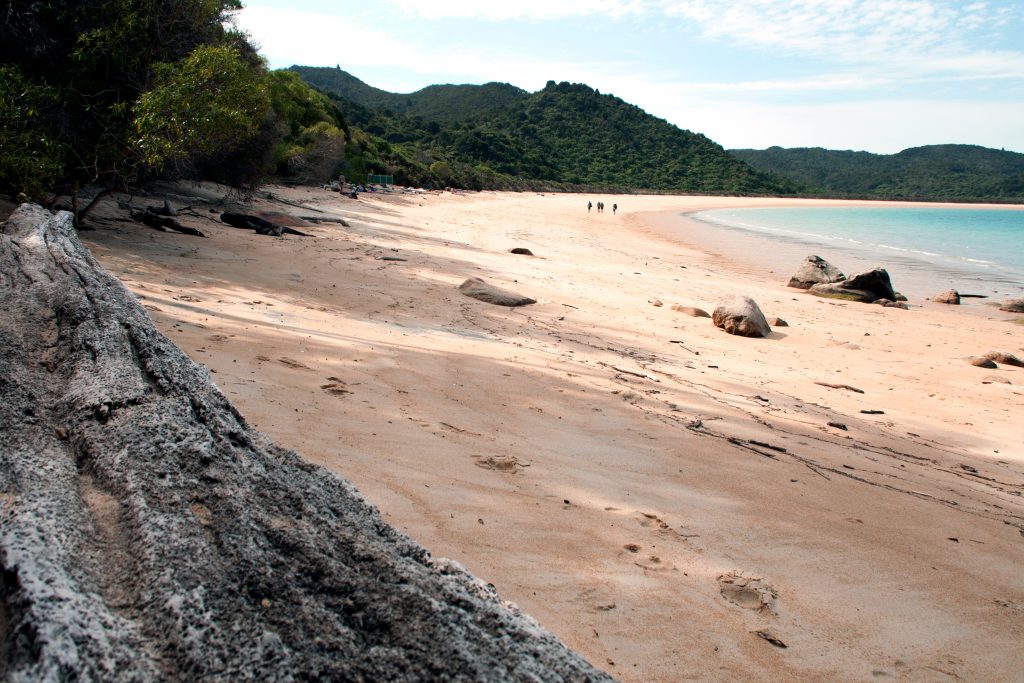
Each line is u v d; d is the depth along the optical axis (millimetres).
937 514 5508
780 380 10203
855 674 3334
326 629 1608
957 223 70062
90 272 3244
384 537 2111
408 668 1577
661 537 4395
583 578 3762
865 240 45031
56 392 2379
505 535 4062
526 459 5328
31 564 1532
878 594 4117
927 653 3592
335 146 46281
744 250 34688
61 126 13125
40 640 1367
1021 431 9078
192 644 1473
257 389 5754
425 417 5914
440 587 1880
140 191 20578
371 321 9453
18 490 1814
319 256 14797
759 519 4887
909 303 20766
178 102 12961
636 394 7680
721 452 6180
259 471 2131
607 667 3066
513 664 1695
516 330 10516
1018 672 3510
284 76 51656
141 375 2494
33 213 4133
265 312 8867
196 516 1838
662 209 81688
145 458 2012
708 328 13516
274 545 1812
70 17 13461
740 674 3191
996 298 22375
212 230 16641
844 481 5941
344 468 4508
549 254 23766
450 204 49781
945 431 8672
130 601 1575
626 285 17828
